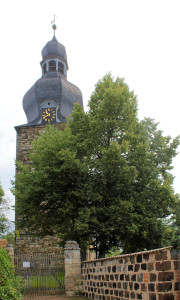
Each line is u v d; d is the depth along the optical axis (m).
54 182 18.89
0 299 6.48
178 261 6.33
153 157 19.97
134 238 18.58
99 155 20.06
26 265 14.38
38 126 36.84
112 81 22.03
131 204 17.39
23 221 21.16
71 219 19.20
